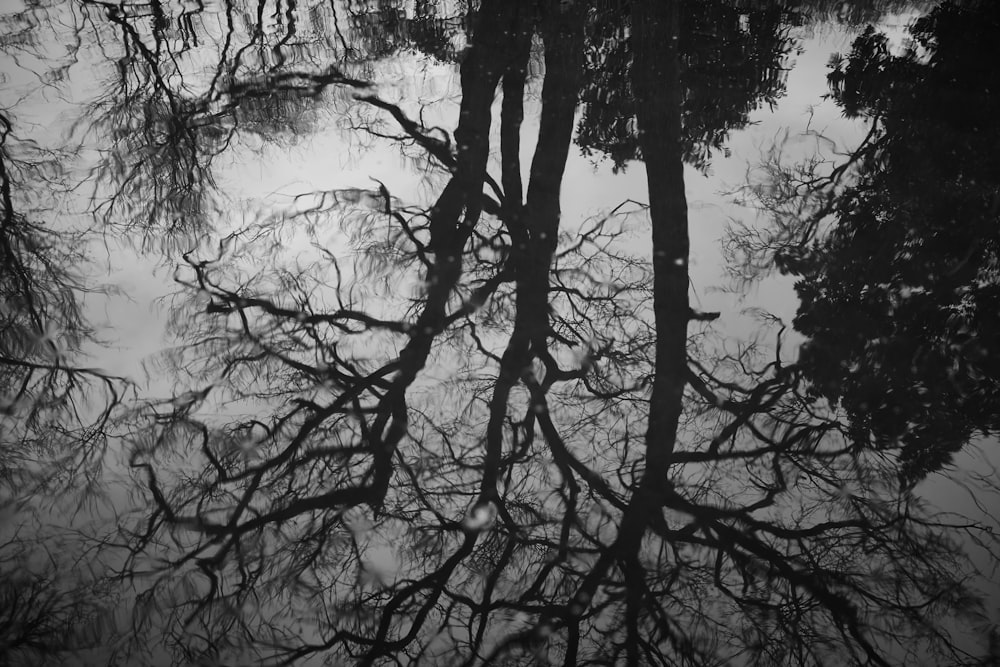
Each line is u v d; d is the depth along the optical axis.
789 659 3.39
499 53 8.24
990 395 4.90
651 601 3.69
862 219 6.73
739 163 7.75
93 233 6.55
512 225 6.88
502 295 6.11
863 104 8.44
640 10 7.93
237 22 9.71
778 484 4.41
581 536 4.08
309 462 4.54
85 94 8.25
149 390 4.99
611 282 6.23
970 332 5.39
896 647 3.42
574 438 4.80
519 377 5.30
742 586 3.77
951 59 8.55
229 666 3.28
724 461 4.58
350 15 9.66
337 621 3.57
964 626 3.50
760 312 5.83
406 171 7.66
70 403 4.79
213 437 4.64
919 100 8.12
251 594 3.67
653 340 5.61
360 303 5.97
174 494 4.20
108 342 5.38
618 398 5.12
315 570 3.85
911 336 5.44
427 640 3.48
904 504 4.21
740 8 9.59
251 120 8.27
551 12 8.31
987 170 7.09
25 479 4.18
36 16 9.45
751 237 6.71
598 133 8.37
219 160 7.71
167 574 3.70
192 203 7.06
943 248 6.27
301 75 8.89
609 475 4.50
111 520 3.99
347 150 7.97
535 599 3.71
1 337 5.28
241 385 5.11
